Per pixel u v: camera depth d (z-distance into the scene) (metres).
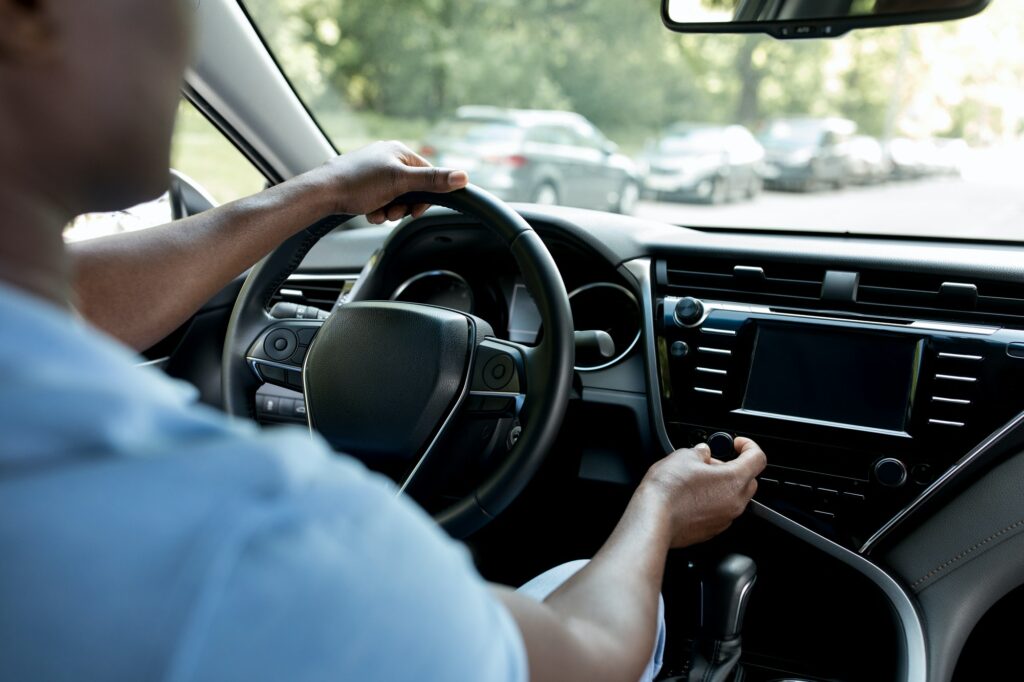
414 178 0.99
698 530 0.76
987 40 14.34
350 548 0.29
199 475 0.27
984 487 1.24
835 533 1.27
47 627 0.26
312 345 1.07
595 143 8.58
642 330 1.33
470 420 1.05
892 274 1.30
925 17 1.17
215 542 0.26
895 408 1.23
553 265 1.02
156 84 0.36
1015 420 1.18
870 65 16.91
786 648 1.47
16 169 0.31
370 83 18.27
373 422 1.01
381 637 0.29
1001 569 1.23
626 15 18.28
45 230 0.31
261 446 0.28
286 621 0.27
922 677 1.19
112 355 0.28
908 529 1.27
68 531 0.26
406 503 0.36
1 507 0.25
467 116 8.18
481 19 18.36
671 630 1.39
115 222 1.61
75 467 0.26
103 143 0.34
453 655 0.31
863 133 17.31
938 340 1.21
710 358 1.31
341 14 17.64
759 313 1.30
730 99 18.55
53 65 0.31
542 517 1.45
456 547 0.36
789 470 1.28
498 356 1.02
